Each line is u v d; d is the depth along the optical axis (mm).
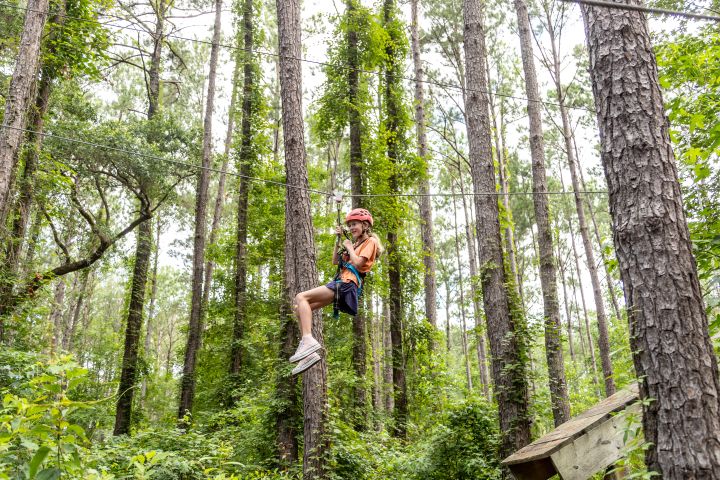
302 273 9844
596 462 5633
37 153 13727
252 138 21984
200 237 20266
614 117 5008
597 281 16844
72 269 15961
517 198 35469
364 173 17672
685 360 4199
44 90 14406
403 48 19281
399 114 18766
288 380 12695
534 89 15469
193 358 19344
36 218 15805
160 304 46750
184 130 19406
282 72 10602
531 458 5812
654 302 4426
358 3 17812
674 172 4805
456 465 10742
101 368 29297
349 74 17797
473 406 11344
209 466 8492
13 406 3605
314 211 22469
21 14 15031
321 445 9633
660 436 4184
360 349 16953
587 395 20359
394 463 11469
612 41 5152
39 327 13148
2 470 3629
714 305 4988
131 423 20031
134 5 21203
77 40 14570
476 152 11656
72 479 3906
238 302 20734
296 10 10922
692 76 6867
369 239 5141
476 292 13289
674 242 4535
